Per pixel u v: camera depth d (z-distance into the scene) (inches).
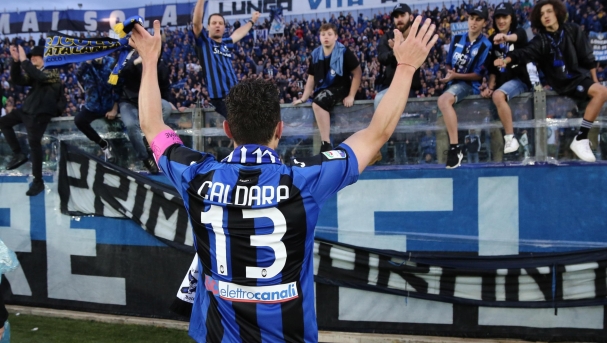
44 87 202.4
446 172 166.7
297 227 63.1
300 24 394.9
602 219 155.3
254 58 402.6
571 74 155.6
